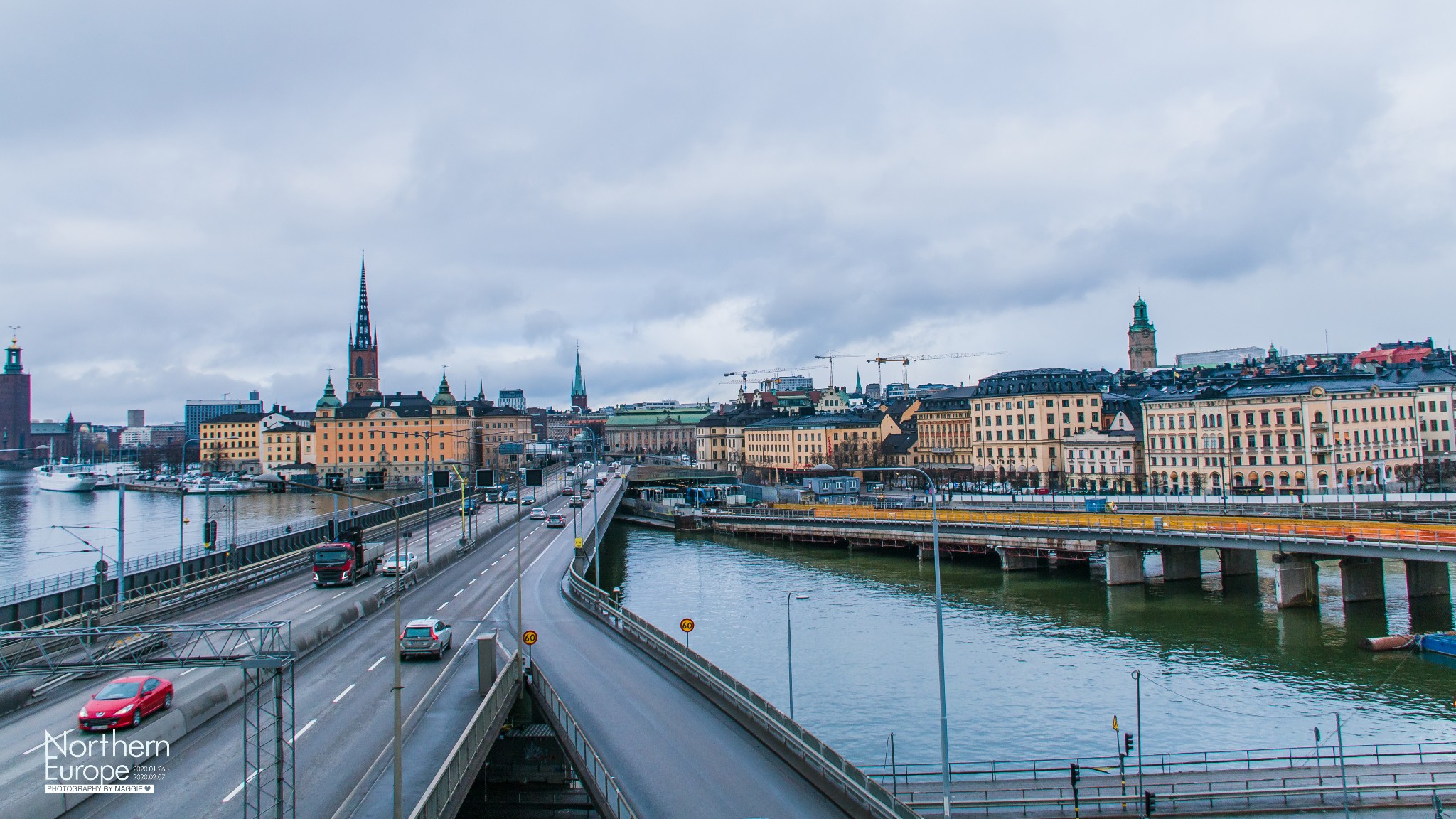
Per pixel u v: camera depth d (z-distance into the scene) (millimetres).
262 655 33344
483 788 47156
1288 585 94250
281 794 30641
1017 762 55125
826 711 66188
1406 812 43562
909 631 89312
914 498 190875
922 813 43844
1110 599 102750
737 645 84688
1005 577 119938
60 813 32594
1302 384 167750
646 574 129125
